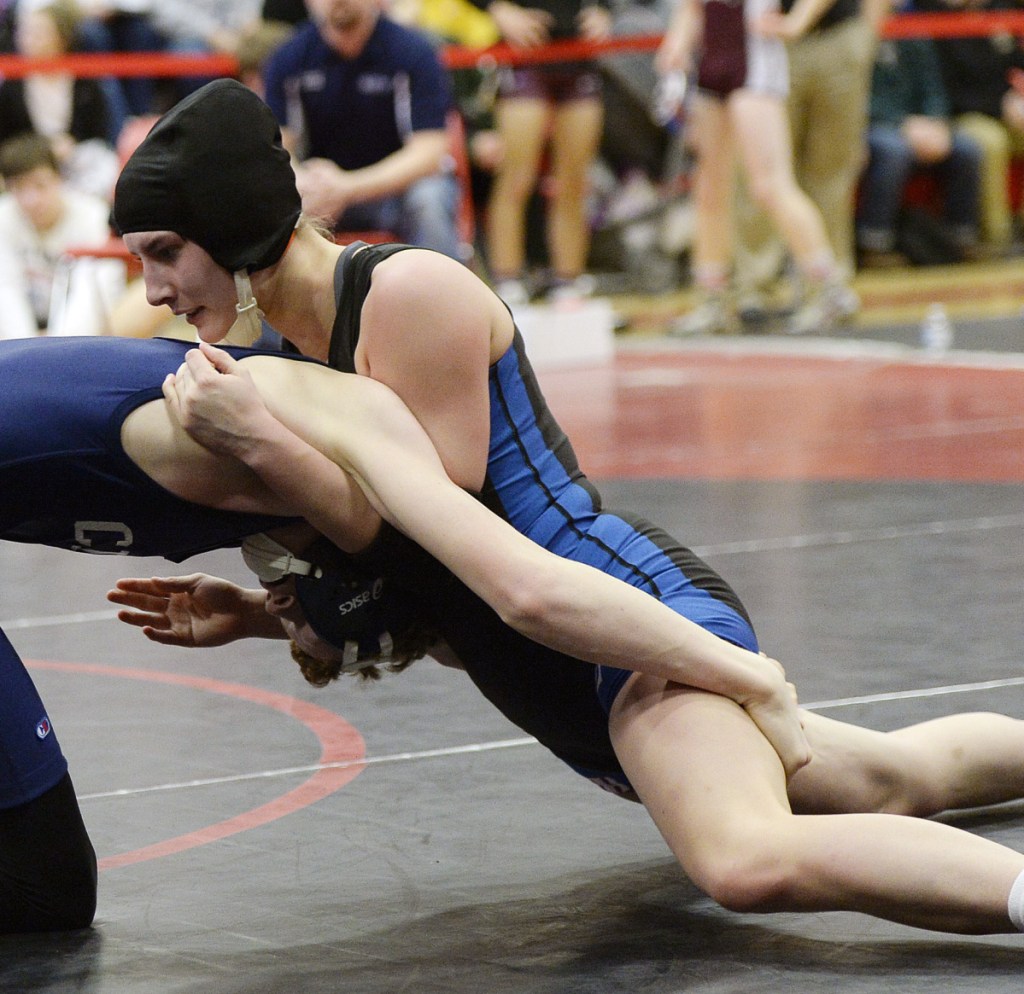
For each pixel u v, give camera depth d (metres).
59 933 5.12
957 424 13.88
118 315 12.91
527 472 5.31
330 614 5.15
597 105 21.31
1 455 4.84
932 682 7.26
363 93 15.48
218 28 22.50
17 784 5.00
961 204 26.45
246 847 5.79
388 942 4.95
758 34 19.14
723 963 4.70
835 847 4.66
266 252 5.02
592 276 25.62
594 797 6.18
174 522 4.99
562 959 4.77
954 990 4.45
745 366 18.03
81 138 20.12
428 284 5.01
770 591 9.02
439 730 7.02
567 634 4.79
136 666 8.22
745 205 21.11
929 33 24.89
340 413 4.90
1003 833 5.70
